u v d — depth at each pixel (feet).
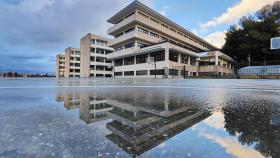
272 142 3.30
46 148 2.85
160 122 4.79
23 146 2.91
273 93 13.99
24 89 16.56
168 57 91.50
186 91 16.10
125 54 117.39
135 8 105.09
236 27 129.59
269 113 6.16
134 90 16.99
